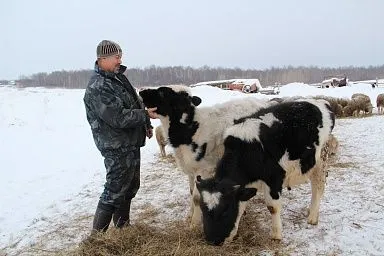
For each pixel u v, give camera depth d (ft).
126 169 16.33
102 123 15.89
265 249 15.46
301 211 19.17
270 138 16.20
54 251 16.92
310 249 15.29
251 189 15.29
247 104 19.71
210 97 92.43
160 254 14.84
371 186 21.85
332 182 23.12
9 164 34.35
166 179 26.86
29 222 20.75
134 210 21.08
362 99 68.33
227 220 15.03
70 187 26.68
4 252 17.37
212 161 18.97
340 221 17.62
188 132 18.57
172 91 18.37
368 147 32.32
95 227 16.46
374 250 14.80
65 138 48.29
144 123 16.20
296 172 17.03
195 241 15.74
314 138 17.16
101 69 15.87
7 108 76.33
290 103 17.65
